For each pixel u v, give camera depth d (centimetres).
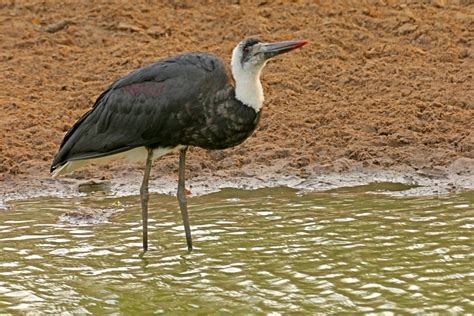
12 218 1317
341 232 1239
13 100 1694
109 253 1191
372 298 1040
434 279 1087
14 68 1803
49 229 1273
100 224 1296
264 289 1074
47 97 1714
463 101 1673
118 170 1506
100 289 1086
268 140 1580
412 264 1130
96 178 1484
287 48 1140
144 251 1197
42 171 1495
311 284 1082
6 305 1041
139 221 1305
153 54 1848
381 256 1157
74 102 1688
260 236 1236
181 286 1091
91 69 1806
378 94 1719
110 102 1194
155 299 1059
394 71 1792
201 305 1040
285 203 1364
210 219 1305
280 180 1466
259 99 1154
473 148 1531
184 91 1146
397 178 1464
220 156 1535
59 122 1625
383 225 1262
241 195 1407
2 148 1540
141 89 1171
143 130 1173
